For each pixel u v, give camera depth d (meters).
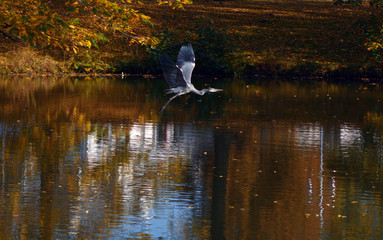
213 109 22.19
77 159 14.11
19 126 17.95
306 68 34.50
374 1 34.78
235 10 43.16
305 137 17.22
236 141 16.50
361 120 20.25
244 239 9.45
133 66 34.56
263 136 17.25
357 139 17.03
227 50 34.78
